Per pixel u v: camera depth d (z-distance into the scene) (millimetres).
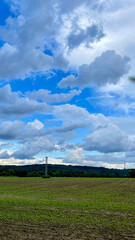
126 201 29469
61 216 17656
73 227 14180
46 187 58406
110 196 36375
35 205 23328
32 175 132500
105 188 54219
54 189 52250
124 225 14953
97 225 14867
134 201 29484
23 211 19625
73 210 20734
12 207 21781
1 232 12719
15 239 11453
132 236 12484
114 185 63938
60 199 31562
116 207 22875
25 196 36375
